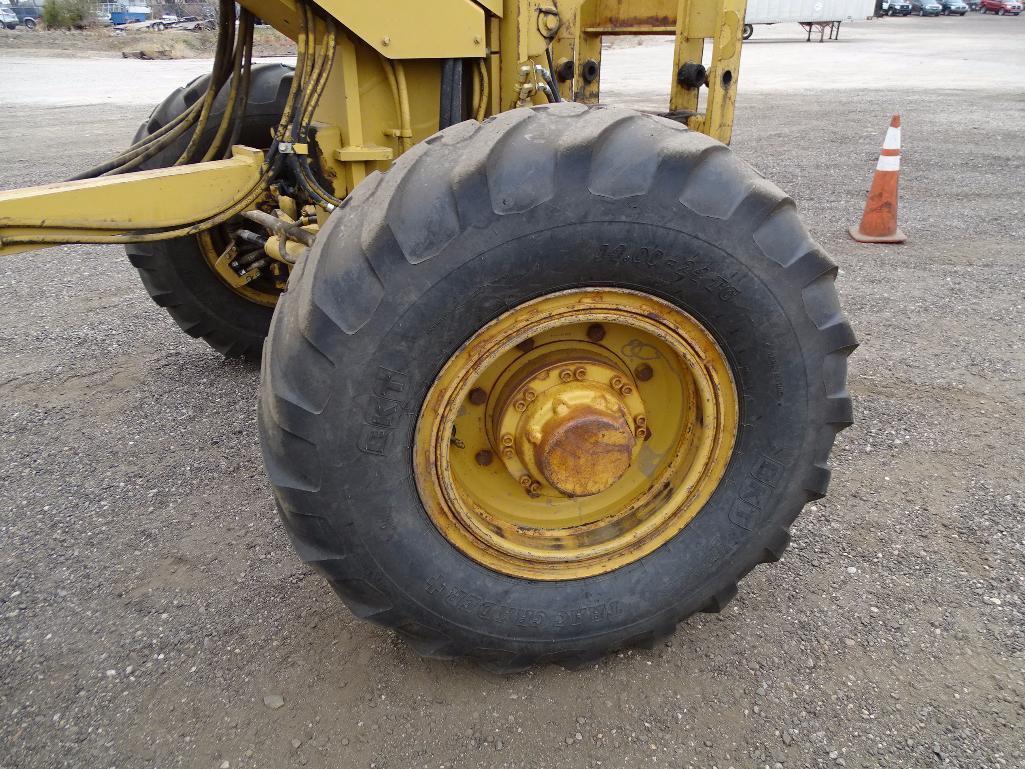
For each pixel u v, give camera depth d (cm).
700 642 234
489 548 200
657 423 220
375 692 219
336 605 252
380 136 271
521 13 267
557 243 172
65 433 354
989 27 3334
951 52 2152
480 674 224
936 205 689
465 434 207
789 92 1400
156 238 259
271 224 280
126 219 250
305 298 171
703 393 202
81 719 212
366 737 205
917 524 283
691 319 191
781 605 247
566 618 206
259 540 283
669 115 342
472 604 198
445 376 179
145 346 444
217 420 363
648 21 372
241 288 389
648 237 176
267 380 179
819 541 275
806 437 206
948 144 937
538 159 170
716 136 356
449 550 195
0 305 507
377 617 196
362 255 167
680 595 215
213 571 268
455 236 167
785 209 190
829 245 586
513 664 213
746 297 187
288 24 269
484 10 262
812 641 233
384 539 185
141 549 279
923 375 389
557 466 198
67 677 226
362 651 233
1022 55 2039
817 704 212
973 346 419
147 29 3272
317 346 167
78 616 249
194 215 263
